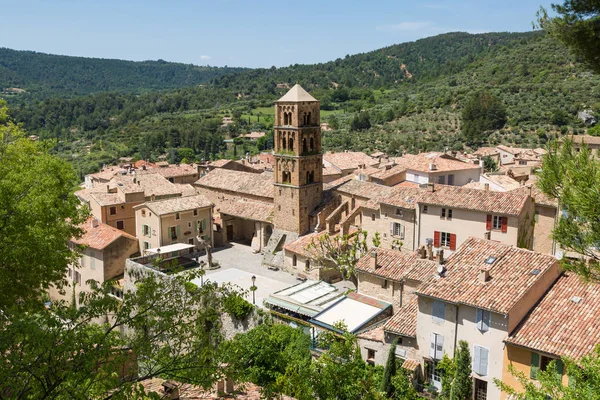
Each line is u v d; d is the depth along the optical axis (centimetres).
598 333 3709
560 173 2488
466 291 4194
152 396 2216
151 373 2502
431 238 6856
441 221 6738
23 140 4353
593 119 15862
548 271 4253
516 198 6350
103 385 2245
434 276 4497
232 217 9700
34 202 3797
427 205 6838
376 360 4728
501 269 4356
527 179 9419
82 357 2244
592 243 2428
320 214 8356
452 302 4134
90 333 2492
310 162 8456
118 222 9512
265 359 4684
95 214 9488
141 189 9794
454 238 6650
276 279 7550
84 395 2139
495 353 3975
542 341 3762
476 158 11350
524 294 4000
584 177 2364
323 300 5878
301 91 8369
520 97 18738
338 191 8519
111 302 2484
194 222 8931
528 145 15412
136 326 2550
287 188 8444
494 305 3947
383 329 4647
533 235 6569
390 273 5491
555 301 4119
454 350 4209
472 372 4097
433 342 4319
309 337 4981
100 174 12988
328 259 7094
